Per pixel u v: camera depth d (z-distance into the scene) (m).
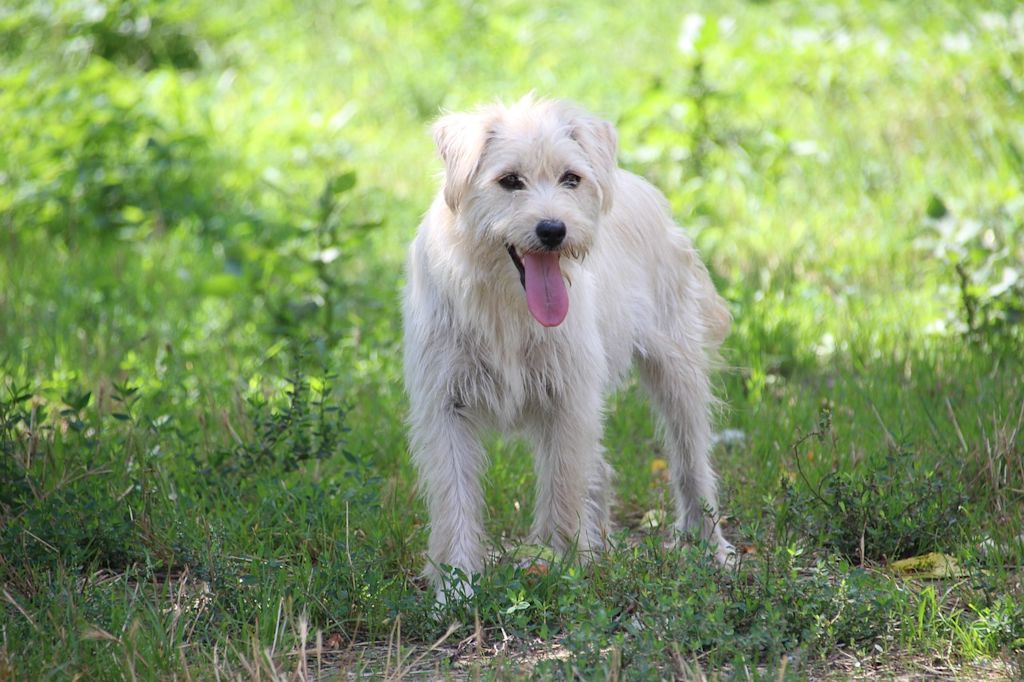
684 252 9.37
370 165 17.95
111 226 15.76
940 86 19.25
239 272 13.09
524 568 7.41
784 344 11.74
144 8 22.38
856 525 7.90
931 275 13.16
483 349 7.64
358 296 12.83
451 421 7.78
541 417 7.96
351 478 8.73
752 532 7.27
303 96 20.89
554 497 7.86
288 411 9.15
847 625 6.56
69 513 7.72
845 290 13.14
